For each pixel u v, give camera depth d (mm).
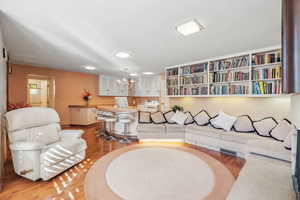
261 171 1576
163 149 2764
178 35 2311
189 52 3203
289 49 605
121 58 3701
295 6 585
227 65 3465
